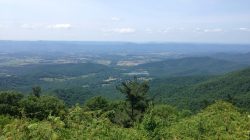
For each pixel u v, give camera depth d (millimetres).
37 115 32750
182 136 16188
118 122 34312
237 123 17547
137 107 37312
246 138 15562
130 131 15422
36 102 41781
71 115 15188
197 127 16969
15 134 12367
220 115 19391
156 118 18047
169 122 20031
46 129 12375
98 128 14117
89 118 15297
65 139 12594
